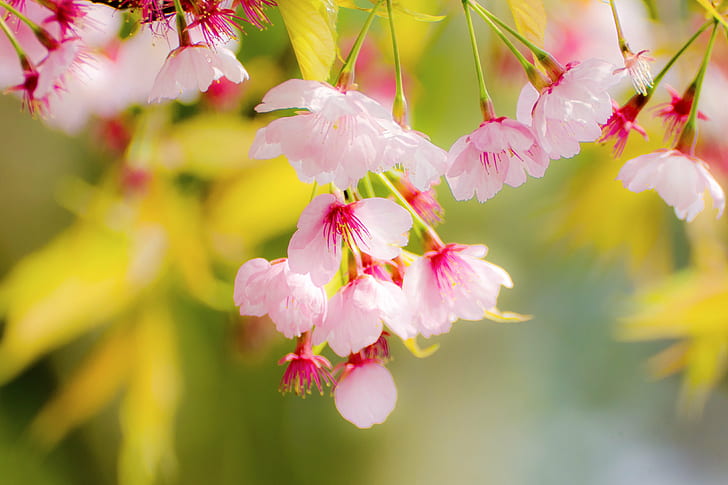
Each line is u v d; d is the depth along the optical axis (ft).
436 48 3.28
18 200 3.64
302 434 4.40
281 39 3.15
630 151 3.34
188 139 3.23
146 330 3.33
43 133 3.63
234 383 3.69
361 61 3.17
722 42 3.13
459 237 4.63
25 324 3.24
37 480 3.88
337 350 2.67
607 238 3.84
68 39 2.69
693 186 2.72
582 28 3.13
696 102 2.74
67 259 3.26
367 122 2.64
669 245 3.78
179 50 2.67
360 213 2.66
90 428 4.01
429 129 3.32
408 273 2.70
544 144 2.66
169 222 3.26
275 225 3.28
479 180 2.68
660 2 3.13
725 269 3.34
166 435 3.36
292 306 2.68
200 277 3.27
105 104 3.05
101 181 3.40
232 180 3.25
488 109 2.68
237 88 3.17
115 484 4.03
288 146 2.63
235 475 3.84
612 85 2.64
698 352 3.41
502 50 3.28
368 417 2.71
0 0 2.68
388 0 2.64
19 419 3.87
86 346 3.91
